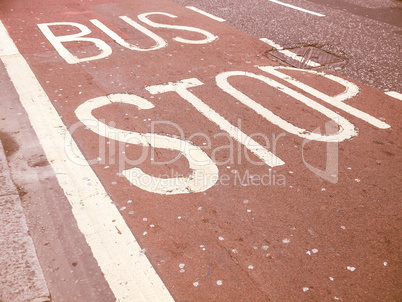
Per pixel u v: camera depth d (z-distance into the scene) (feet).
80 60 21.71
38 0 32.76
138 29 26.81
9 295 9.18
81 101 17.60
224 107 17.51
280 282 9.82
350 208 12.24
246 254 10.54
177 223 11.46
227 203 12.25
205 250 10.62
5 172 13.10
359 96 18.90
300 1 34.63
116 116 16.55
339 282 9.87
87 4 32.14
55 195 12.34
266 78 20.31
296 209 12.11
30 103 17.29
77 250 10.53
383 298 9.53
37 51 22.71
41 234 10.96
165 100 17.90
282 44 24.90
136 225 11.36
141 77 20.03
